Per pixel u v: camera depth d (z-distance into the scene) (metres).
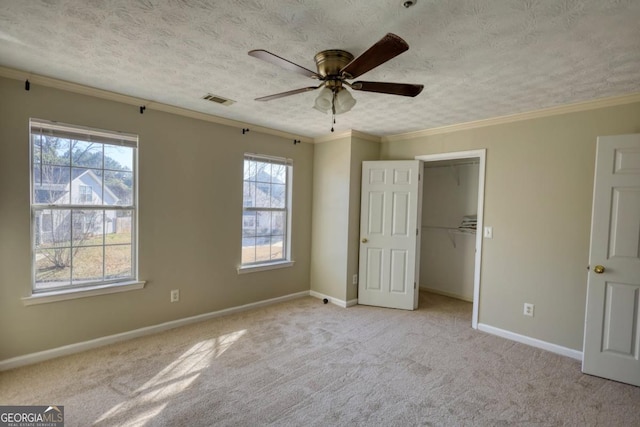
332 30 1.76
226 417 2.02
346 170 4.20
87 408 2.06
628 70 2.18
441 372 2.60
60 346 2.72
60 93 2.63
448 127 3.77
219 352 2.86
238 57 2.14
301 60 2.15
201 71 2.37
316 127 3.96
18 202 2.50
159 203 3.22
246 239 4.01
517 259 3.26
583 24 1.64
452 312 4.08
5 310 2.47
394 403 2.19
